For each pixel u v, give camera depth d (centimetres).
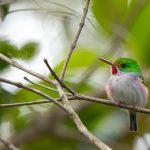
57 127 1351
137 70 1127
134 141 1332
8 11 1187
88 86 1341
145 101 1112
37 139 1343
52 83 889
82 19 952
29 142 1338
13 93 1230
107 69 1376
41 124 1339
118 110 1343
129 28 1384
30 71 899
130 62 1130
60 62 1305
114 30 1388
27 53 1160
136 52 1376
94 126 1341
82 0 1283
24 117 1334
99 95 1334
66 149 1363
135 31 1369
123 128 1336
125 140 1332
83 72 1332
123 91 1091
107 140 1327
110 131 1334
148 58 1368
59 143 1359
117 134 1334
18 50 1148
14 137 1317
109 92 1105
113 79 1105
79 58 1348
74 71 1334
